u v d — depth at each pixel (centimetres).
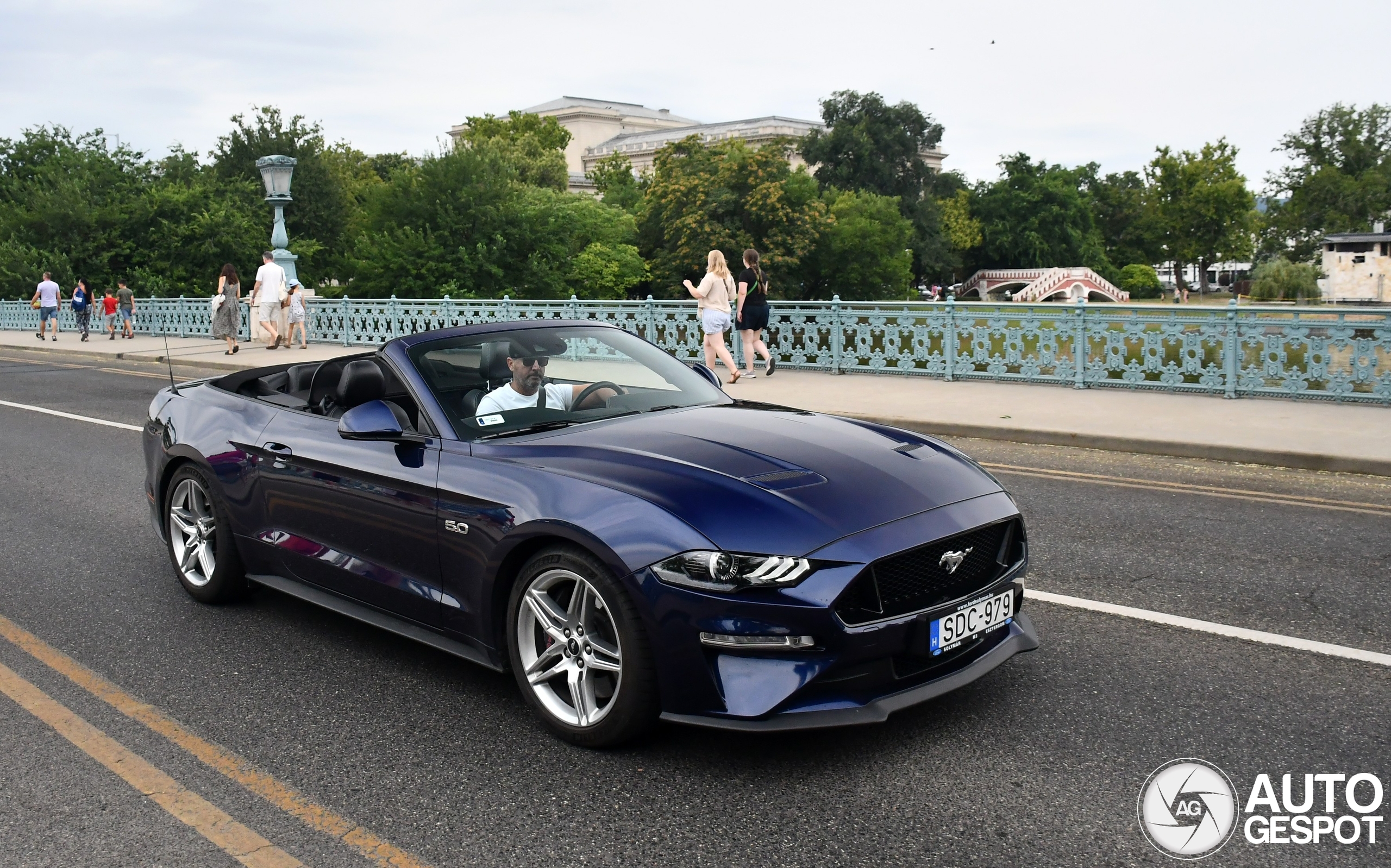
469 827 303
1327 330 1035
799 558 312
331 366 501
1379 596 495
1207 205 10056
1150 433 909
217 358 2000
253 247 4447
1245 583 520
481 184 4256
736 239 6750
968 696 386
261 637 479
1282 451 820
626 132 14625
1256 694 381
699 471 346
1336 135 9925
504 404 421
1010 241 11700
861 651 316
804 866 277
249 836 303
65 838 305
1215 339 1106
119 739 372
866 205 8369
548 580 351
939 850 283
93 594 549
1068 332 1210
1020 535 376
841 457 369
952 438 988
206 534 525
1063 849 281
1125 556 573
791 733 358
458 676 427
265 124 5881
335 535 441
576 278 4547
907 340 1356
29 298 3962
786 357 1491
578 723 350
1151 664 412
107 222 4172
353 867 284
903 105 10081
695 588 312
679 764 338
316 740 366
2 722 390
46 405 1387
